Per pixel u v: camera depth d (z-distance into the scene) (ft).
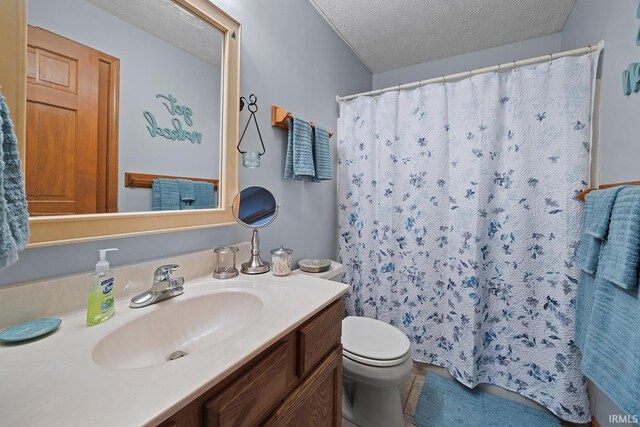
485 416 4.22
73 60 2.14
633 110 3.04
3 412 1.18
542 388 4.32
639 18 2.88
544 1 4.86
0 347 1.70
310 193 5.24
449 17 5.34
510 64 4.49
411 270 5.41
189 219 2.97
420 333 5.34
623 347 2.48
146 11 2.61
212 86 3.22
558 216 4.17
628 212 2.53
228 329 2.63
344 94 6.33
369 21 5.49
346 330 4.38
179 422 1.38
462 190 4.83
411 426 4.06
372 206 5.88
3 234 1.26
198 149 3.10
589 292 3.47
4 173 1.33
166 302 2.47
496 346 4.73
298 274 3.56
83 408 1.22
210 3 3.08
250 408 1.75
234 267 3.37
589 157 3.96
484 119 4.65
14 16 1.79
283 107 4.39
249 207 3.57
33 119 1.93
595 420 3.87
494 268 4.74
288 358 2.18
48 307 2.03
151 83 2.66
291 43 4.55
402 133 5.54
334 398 2.84
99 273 2.10
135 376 1.46
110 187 2.37
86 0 2.21
